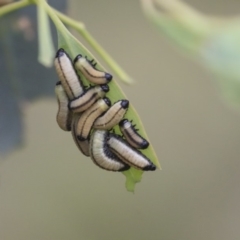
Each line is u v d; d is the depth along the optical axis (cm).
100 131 17
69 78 17
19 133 22
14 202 32
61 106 17
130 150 17
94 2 31
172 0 19
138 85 32
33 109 31
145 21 31
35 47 21
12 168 32
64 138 32
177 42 18
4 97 22
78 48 17
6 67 21
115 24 31
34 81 22
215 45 18
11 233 32
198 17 18
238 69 18
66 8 20
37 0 16
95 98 17
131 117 17
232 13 30
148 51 32
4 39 21
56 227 32
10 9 18
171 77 32
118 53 31
